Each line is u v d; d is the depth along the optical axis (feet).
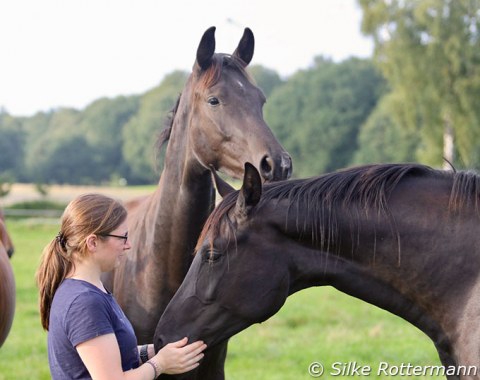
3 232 15.74
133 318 11.66
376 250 8.64
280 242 8.58
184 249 11.32
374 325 25.41
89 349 7.80
